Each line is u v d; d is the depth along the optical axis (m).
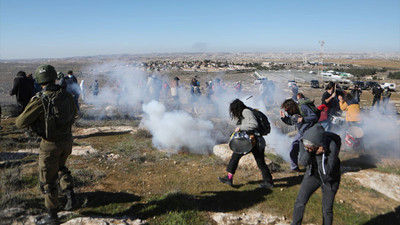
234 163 4.38
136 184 4.48
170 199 3.87
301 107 4.64
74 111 3.49
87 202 3.76
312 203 3.95
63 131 3.21
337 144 2.94
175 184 4.51
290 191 4.33
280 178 4.86
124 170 5.07
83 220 3.16
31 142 6.50
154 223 3.35
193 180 4.68
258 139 4.19
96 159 5.59
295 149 5.02
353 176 4.91
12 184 3.98
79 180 4.34
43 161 3.08
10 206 3.41
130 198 3.95
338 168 2.96
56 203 3.16
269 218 3.58
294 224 3.08
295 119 4.68
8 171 4.35
